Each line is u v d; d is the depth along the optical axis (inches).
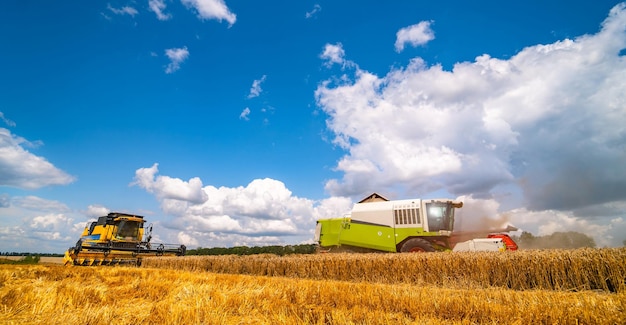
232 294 265.0
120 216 931.3
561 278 312.8
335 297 249.4
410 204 624.1
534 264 330.0
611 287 287.7
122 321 181.5
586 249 326.6
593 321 162.9
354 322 180.1
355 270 456.1
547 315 172.6
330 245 729.0
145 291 290.8
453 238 606.9
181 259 746.2
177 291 282.7
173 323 175.6
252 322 189.3
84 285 332.8
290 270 535.5
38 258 965.8
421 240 585.0
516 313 183.3
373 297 242.1
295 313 197.3
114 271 495.8
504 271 347.6
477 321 183.5
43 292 246.7
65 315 192.4
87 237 944.3
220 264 658.2
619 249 299.1
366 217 673.6
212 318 186.5
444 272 380.2
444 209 598.5
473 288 335.6
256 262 592.4
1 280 339.6
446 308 203.5
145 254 897.5
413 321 183.0
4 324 172.2
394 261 422.0
